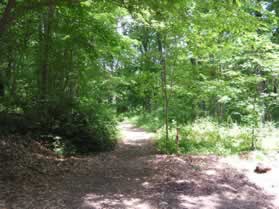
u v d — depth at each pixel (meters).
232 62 12.14
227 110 15.73
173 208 5.59
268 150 10.58
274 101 11.56
